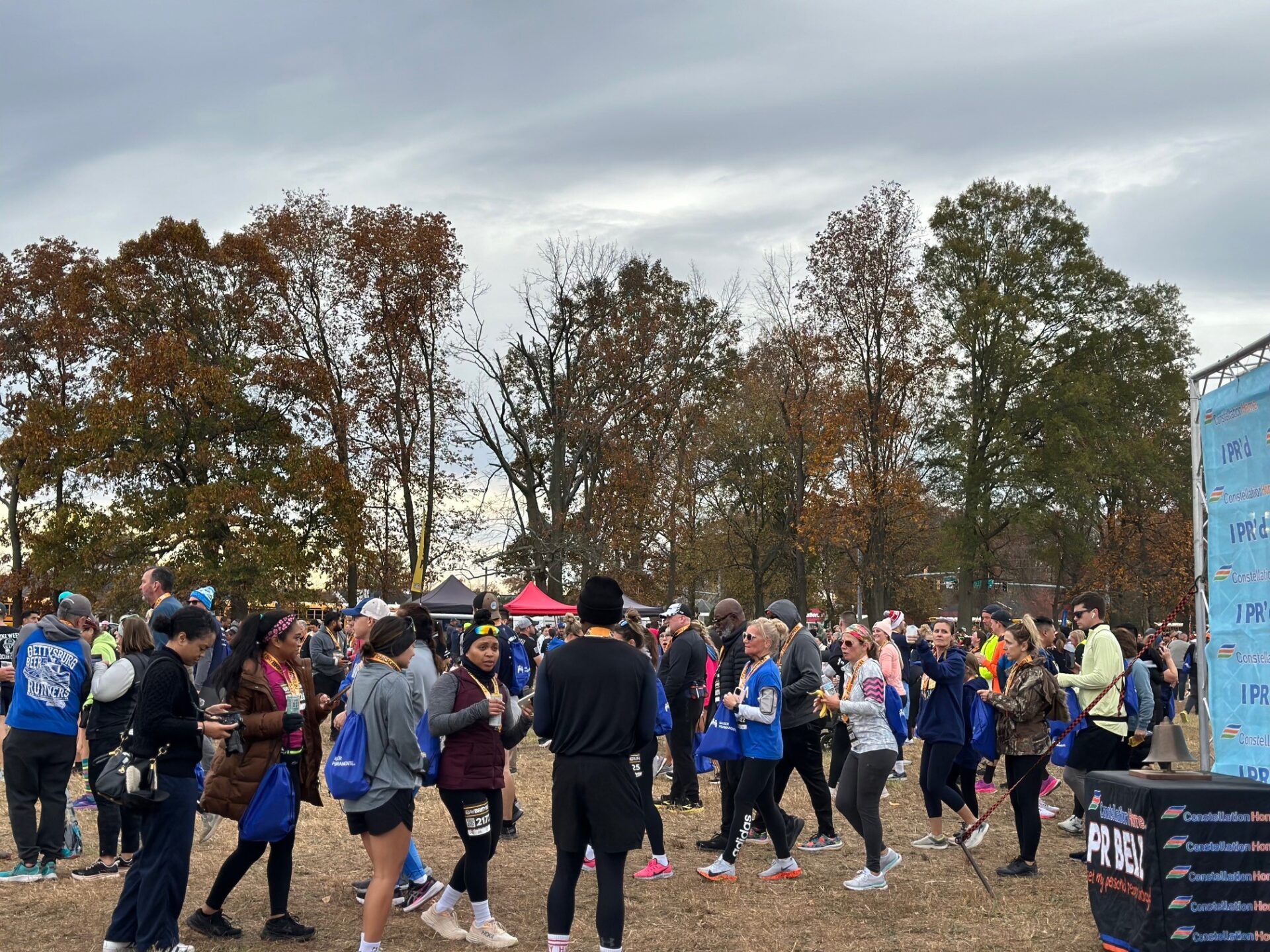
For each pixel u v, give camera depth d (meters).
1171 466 43.19
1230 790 5.82
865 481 35.59
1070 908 7.38
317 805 6.59
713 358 45.16
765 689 7.97
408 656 5.95
